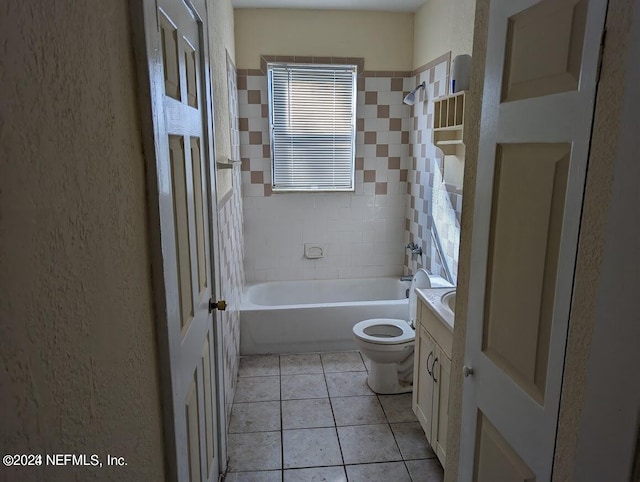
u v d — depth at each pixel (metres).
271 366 3.22
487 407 1.20
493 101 1.12
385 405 2.72
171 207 1.06
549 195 0.91
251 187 3.86
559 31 0.86
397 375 2.83
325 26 3.64
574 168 0.82
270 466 2.18
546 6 0.90
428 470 2.16
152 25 0.91
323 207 3.97
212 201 1.78
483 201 1.19
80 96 0.63
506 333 1.10
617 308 0.68
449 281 3.09
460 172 2.85
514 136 1.03
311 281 4.05
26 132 0.50
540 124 0.93
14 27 0.48
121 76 0.79
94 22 0.68
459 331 1.43
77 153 0.62
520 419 1.03
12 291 0.47
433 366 2.14
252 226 3.94
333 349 3.47
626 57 0.68
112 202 0.75
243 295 3.70
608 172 0.73
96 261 0.68
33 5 0.51
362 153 3.90
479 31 1.26
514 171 1.04
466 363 1.33
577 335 0.82
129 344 0.83
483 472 1.23
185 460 1.20
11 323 0.47
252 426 2.51
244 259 3.97
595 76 0.76
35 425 0.51
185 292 1.28
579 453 0.78
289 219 3.96
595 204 0.77
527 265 1.00
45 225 0.54
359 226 4.04
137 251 0.88
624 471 0.67
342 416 2.60
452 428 1.50
